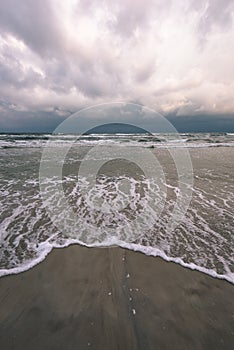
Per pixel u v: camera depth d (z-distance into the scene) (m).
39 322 2.49
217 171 11.07
